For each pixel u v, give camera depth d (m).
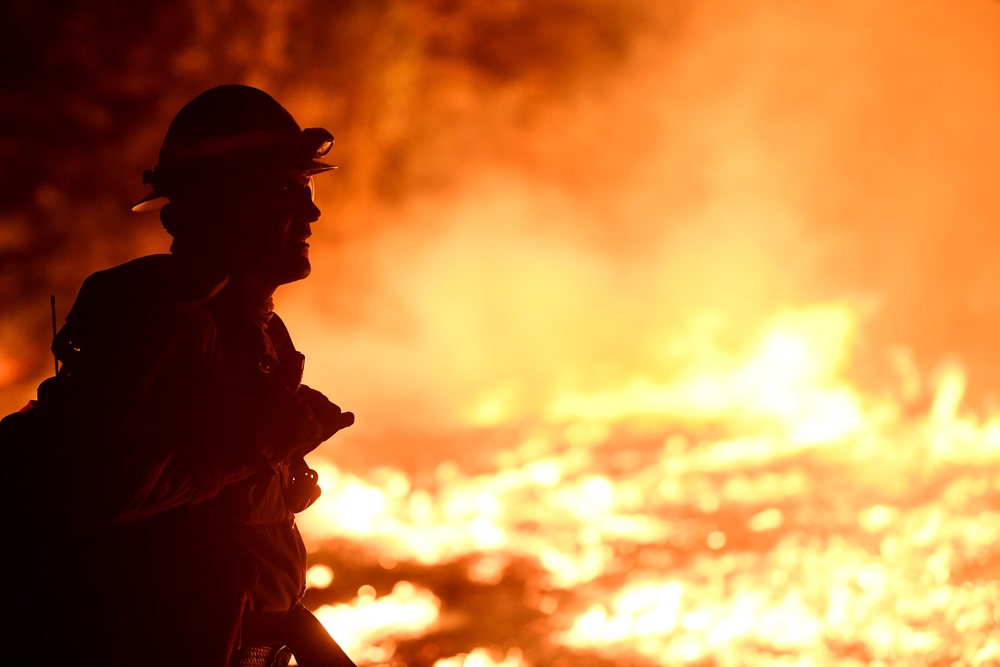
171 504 4.40
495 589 14.71
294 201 4.83
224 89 4.86
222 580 4.61
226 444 4.49
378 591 14.84
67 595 4.41
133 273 4.55
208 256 4.77
